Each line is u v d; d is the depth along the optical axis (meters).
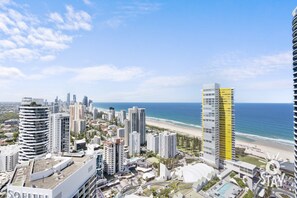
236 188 107.94
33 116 122.75
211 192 103.75
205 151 151.12
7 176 133.50
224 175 126.25
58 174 53.75
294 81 61.47
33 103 125.12
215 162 143.62
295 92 60.75
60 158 64.81
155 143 196.00
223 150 145.12
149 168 154.25
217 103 146.88
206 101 151.62
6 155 145.50
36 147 123.19
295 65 61.06
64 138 157.88
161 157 178.00
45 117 128.50
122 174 145.00
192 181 119.94
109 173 143.00
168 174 130.88
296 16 60.78
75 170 56.56
